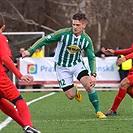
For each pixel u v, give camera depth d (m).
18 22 52.62
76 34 19.94
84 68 20.64
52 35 19.86
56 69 20.92
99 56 38.53
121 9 50.41
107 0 50.19
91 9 50.06
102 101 28.91
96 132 16.66
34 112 22.89
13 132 16.69
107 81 37.28
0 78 15.03
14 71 14.66
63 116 21.25
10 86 15.14
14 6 53.50
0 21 15.50
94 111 23.20
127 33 50.81
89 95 20.67
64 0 53.50
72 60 20.53
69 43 20.08
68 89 20.75
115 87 37.41
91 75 19.88
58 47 20.52
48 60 37.09
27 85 37.62
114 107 21.39
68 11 54.22
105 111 23.39
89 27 50.38
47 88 37.47
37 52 36.97
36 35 46.31
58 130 17.11
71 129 17.34
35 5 53.41
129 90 21.38
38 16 53.44
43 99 30.38
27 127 14.95
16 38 46.00
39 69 37.16
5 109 15.60
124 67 36.34
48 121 19.53
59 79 20.83
